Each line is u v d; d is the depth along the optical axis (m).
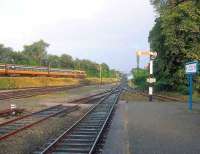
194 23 52.81
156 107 33.38
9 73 74.75
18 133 18.61
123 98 50.44
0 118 25.05
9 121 22.22
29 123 22.47
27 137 17.58
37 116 26.33
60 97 51.22
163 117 25.19
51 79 96.88
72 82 111.81
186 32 53.81
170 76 61.62
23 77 81.19
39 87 78.50
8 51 130.50
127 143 15.39
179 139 16.34
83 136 17.45
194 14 52.44
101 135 17.11
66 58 163.62
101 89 86.94
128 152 13.62
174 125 21.00
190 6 52.22
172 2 40.59
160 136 17.16
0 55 127.12
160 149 14.14
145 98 51.47
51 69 98.38
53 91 66.88
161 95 58.75
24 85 77.88
